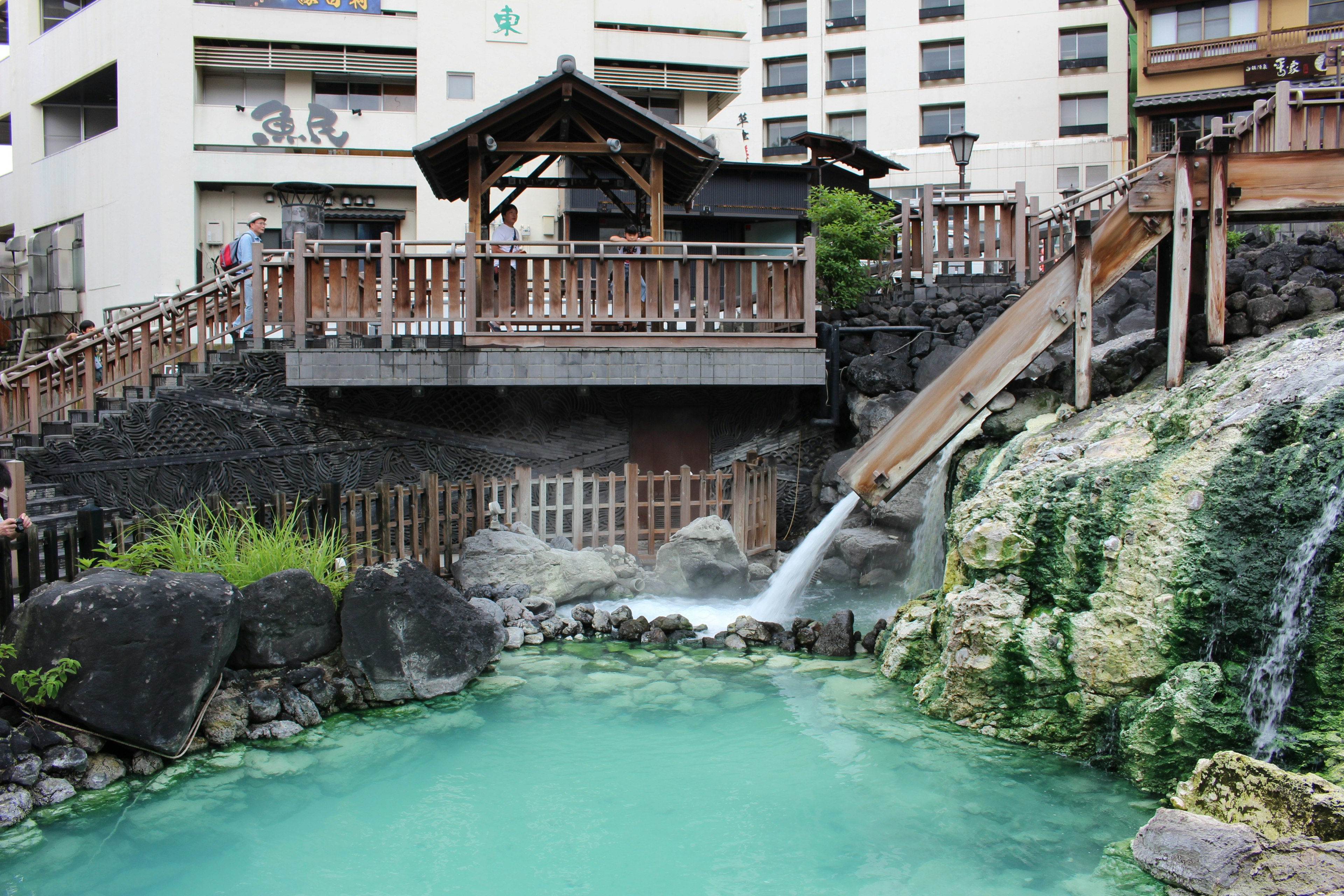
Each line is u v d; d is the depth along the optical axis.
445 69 22.38
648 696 6.84
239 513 7.62
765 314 10.77
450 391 11.29
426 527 9.30
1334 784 4.26
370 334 11.58
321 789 5.33
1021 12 36.22
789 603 9.43
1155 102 29.33
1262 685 4.86
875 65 38.09
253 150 21.83
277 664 6.36
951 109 37.34
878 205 13.65
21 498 6.59
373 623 6.64
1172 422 6.59
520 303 10.45
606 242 10.44
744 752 5.80
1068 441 7.40
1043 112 36.06
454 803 5.15
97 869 4.43
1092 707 5.57
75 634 5.34
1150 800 5.04
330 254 10.35
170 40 21.28
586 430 11.70
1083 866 4.38
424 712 6.55
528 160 11.22
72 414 10.88
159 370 11.23
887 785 5.31
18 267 25.58
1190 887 4.06
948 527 7.39
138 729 5.43
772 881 4.30
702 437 11.91
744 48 24.14
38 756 5.20
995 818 4.89
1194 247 8.45
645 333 10.55
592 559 9.52
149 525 7.32
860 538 10.52
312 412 10.93
